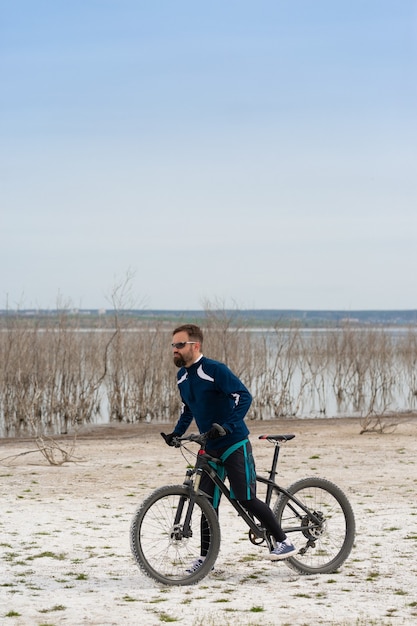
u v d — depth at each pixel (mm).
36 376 24859
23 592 6328
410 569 7094
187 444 18500
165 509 6578
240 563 7336
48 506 10336
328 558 7027
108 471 13703
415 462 14594
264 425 23453
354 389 30125
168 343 26641
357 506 10266
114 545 8070
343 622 5527
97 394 27000
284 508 6926
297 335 28703
